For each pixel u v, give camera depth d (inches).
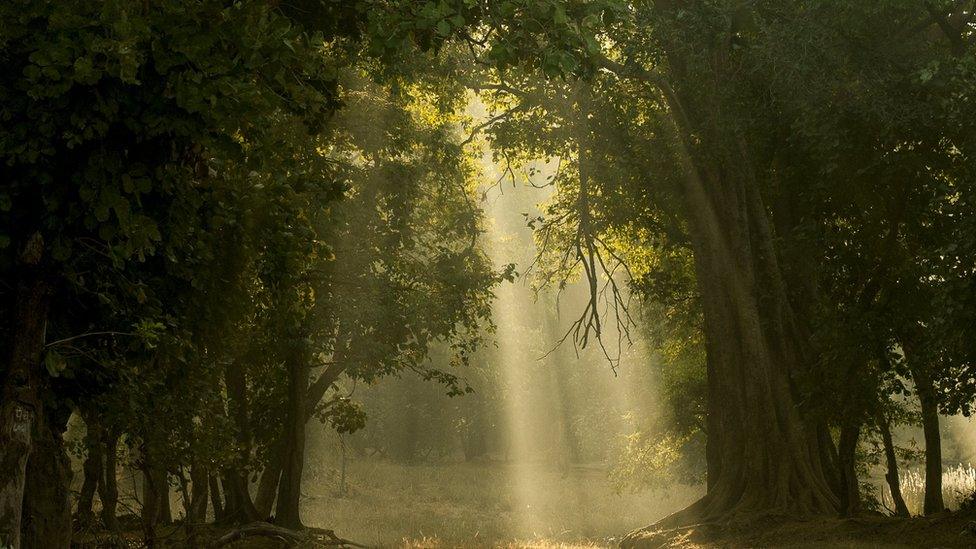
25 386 284.7
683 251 1049.5
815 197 803.4
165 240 338.6
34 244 300.7
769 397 767.7
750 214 801.6
